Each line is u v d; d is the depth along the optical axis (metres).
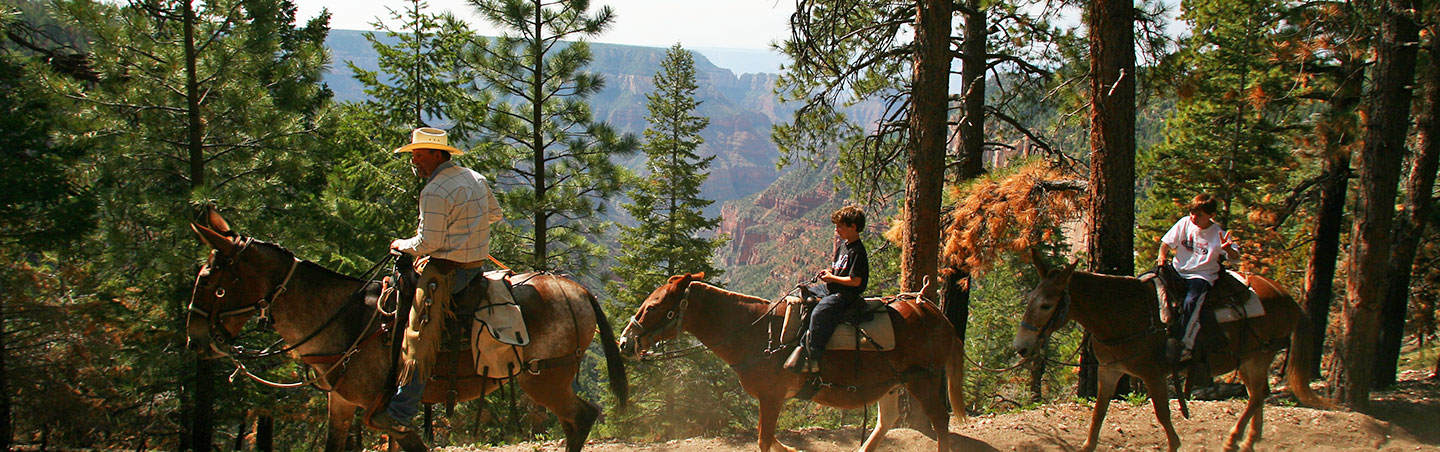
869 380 6.45
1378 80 8.96
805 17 10.48
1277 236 18.36
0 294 13.36
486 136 21.14
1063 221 11.34
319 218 17.53
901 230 12.28
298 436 24.27
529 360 6.05
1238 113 19.67
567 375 6.30
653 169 30.20
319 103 22.27
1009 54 13.26
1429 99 10.86
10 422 13.81
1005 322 31.61
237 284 5.80
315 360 5.87
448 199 5.41
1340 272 23.47
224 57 14.06
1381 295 8.88
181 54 13.98
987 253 11.73
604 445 8.27
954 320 12.93
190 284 14.23
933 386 6.68
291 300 5.92
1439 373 16.80
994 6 12.91
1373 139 8.91
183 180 14.68
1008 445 7.82
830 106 13.51
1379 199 8.77
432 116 24.42
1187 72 10.84
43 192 12.36
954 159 13.47
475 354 5.76
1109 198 10.24
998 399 26.00
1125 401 9.53
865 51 12.60
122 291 16.14
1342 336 9.14
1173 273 7.33
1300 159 16.67
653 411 25.20
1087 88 11.31
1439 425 8.52
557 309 6.24
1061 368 24.45
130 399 16.64
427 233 5.33
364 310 5.89
